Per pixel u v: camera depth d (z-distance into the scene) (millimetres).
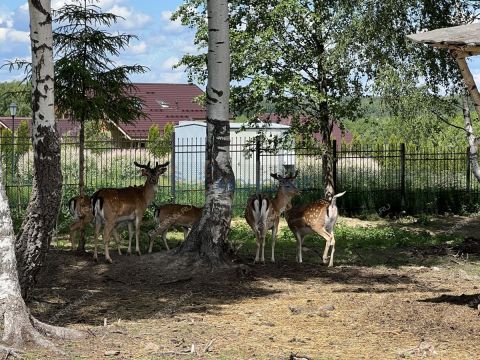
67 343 8898
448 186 28859
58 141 10352
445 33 10594
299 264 16047
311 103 23656
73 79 16578
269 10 22156
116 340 9180
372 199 26406
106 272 14422
